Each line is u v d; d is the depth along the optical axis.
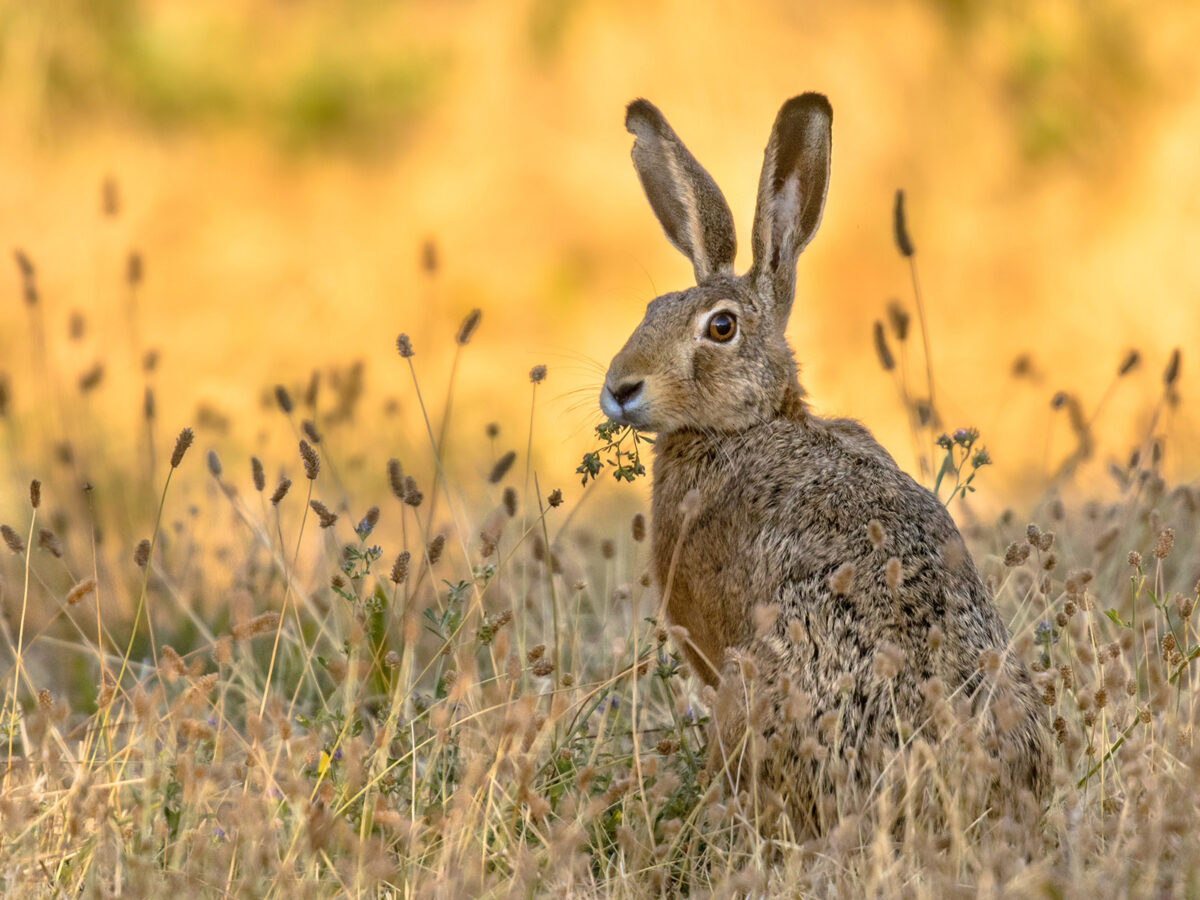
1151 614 11.41
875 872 7.60
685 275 30.16
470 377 25.84
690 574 10.30
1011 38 32.72
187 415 22.59
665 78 33.06
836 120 31.83
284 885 7.90
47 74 33.81
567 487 18.78
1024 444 20.88
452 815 8.42
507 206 31.56
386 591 12.50
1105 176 30.72
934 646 8.48
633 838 8.31
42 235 29.91
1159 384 22.47
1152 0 32.34
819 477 9.77
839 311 28.47
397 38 35.34
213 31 35.00
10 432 16.92
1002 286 28.50
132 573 14.34
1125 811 8.05
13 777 9.21
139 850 8.31
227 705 11.78
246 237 31.09
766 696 8.70
